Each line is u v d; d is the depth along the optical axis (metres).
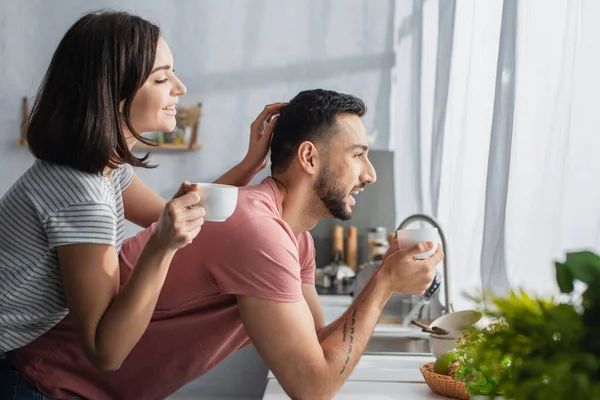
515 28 2.12
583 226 1.75
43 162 1.48
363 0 4.64
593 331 0.88
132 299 1.36
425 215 2.40
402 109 4.23
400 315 2.91
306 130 1.64
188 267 1.56
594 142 1.71
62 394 1.64
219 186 1.36
